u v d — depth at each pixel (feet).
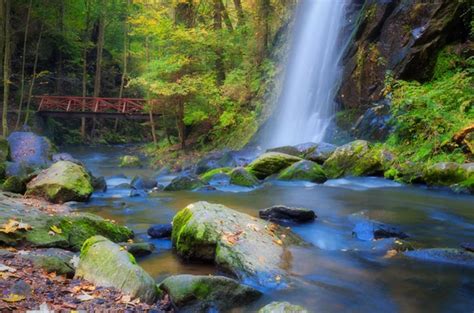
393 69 41.27
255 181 32.94
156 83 56.95
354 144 35.32
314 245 17.61
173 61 59.16
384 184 31.40
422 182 30.63
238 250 15.03
